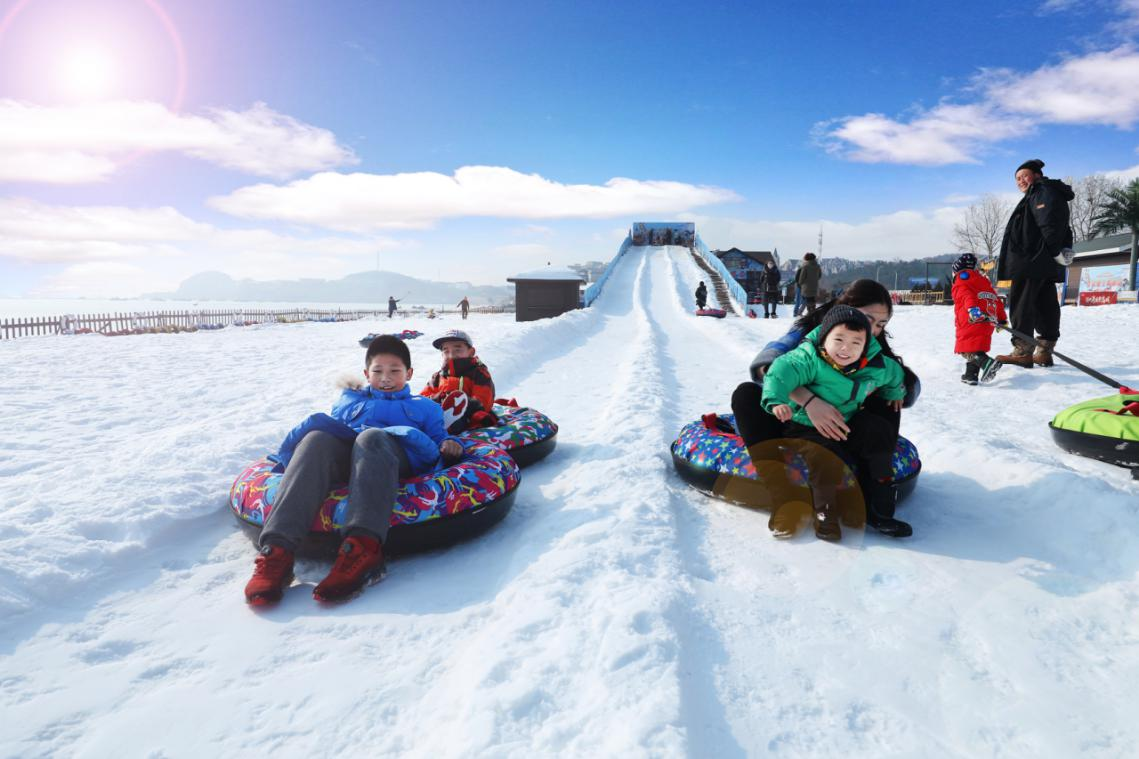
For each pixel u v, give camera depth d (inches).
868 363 115.9
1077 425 157.5
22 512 123.1
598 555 106.2
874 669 78.4
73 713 72.9
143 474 148.5
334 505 108.3
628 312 1013.8
